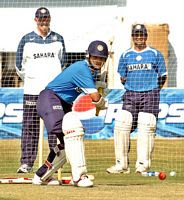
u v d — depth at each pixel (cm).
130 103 3612
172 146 4950
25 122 3622
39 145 3331
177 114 5356
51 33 3662
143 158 3450
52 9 6688
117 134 3472
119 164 3475
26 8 6688
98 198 2389
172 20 6562
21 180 2862
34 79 3625
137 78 3631
